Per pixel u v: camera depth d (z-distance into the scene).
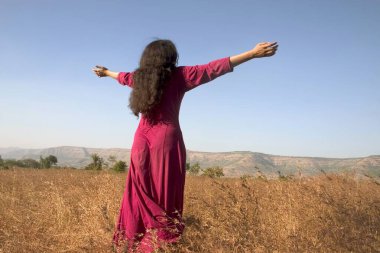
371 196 5.78
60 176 11.31
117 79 4.63
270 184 5.77
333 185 6.16
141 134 4.12
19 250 4.07
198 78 4.04
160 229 3.86
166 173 4.03
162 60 4.08
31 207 5.39
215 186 5.79
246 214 4.06
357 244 3.81
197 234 3.91
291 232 3.88
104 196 5.32
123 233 4.05
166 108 4.08
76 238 4.08
